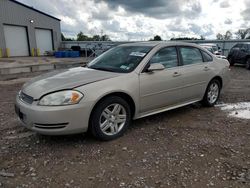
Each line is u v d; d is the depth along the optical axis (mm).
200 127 4133
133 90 3703
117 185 2500
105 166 2861
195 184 2523
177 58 4512
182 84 4500
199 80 4879
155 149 3293
